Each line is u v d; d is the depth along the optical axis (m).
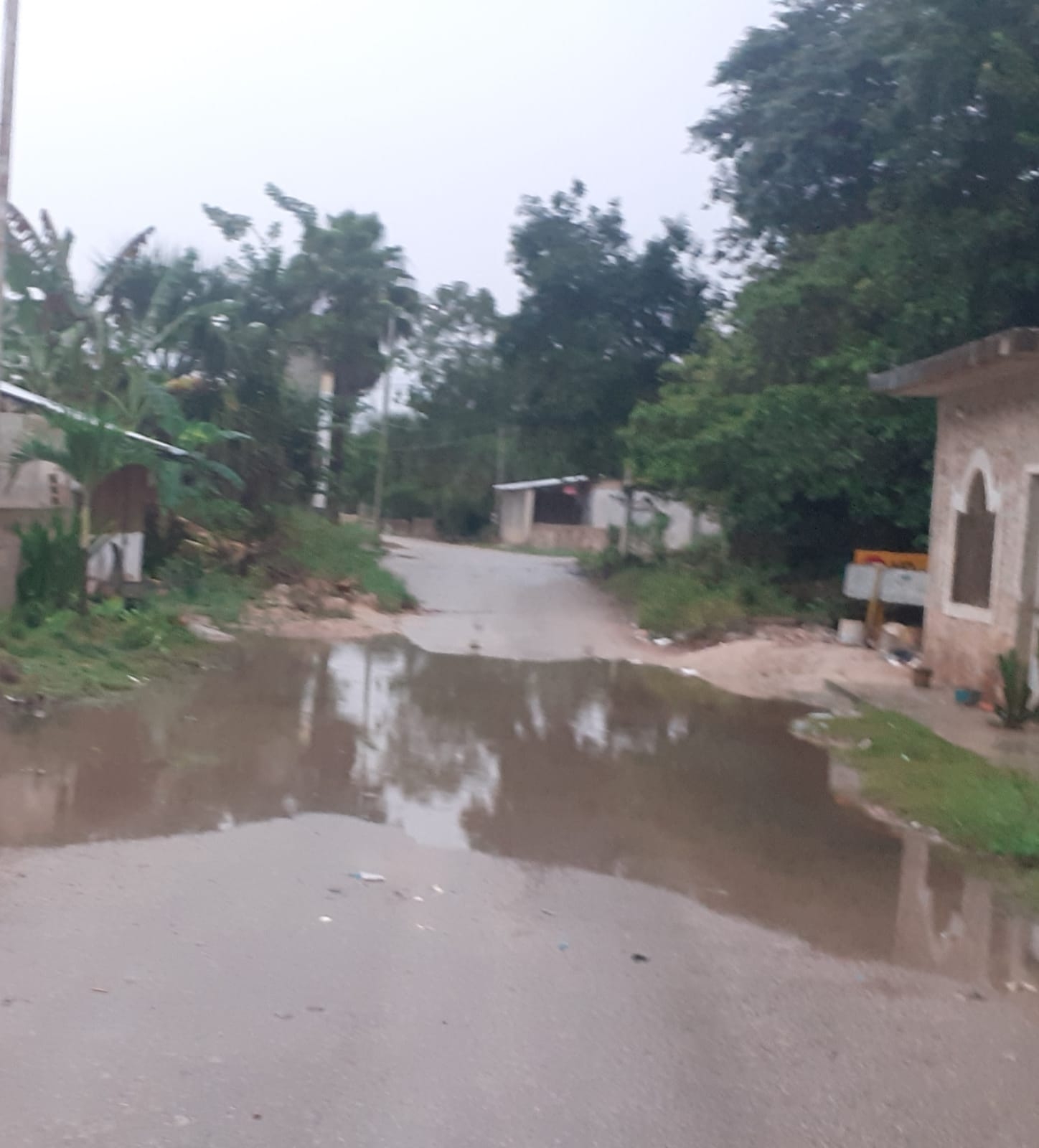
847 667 14.09
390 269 33.88
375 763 8.95
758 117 22.48
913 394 13.85
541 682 13.42
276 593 18.62
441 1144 3.66
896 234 16.91
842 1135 3.82
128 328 22.20
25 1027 4.27
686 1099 4.01
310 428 25.09
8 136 12.69
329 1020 4.48
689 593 18.72
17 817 6.96
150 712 10.20
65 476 15.44
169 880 5.99
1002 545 11.88
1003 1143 3.81
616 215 30.27
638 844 7.18
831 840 7.40
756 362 19.88
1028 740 10.09
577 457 30.61
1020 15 15.16
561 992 4.88
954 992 5.07
